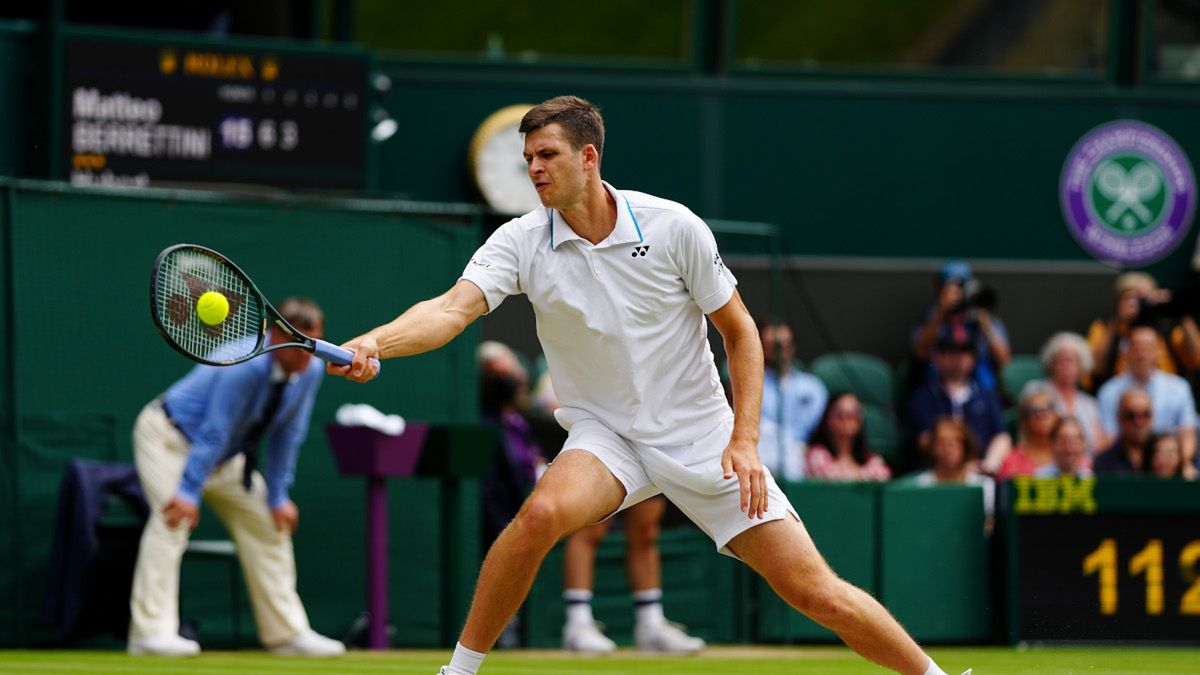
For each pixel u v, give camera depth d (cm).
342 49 3453
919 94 4144
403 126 3931
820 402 3369
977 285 3584
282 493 2652
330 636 2909
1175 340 3712
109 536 2677
